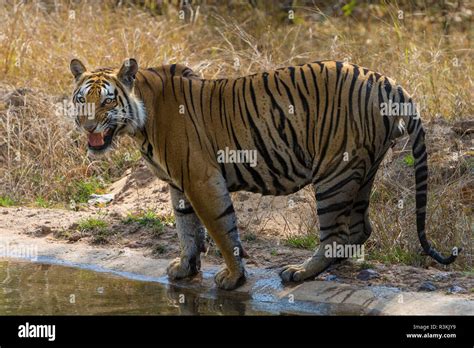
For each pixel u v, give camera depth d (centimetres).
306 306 994
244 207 1328
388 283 1030
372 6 2044
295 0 2186
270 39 1939
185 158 1012
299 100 1002
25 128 1611
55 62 1791
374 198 1265
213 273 1114
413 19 1997
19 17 1892
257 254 1158
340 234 1022
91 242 1247
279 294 1026
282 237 1231
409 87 1536
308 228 1215
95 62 1734
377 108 987
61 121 1602
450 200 1193
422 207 997
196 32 1994
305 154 1011
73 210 1418
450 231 1141
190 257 1095
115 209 1379
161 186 1438
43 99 1661
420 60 1670
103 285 1091
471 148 1359
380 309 964
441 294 987
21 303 1019
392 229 1159
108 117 993
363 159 998
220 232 1023
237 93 1020
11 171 1538
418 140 996
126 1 2102
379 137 994
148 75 1033
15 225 1330
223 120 1020
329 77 1000
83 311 990
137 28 1830
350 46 1772
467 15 1997
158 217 1316
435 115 1473
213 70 1709
